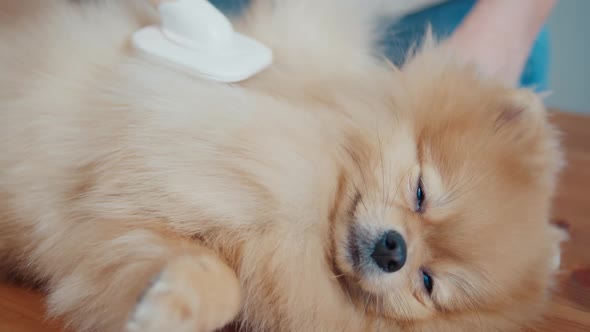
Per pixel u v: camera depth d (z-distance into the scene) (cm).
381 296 51
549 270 54
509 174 52
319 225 49
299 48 51
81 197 47
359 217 50
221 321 43
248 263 47
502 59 63
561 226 68
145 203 46
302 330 49
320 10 53
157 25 49
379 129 50
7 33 51
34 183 48
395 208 50
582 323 54
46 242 47
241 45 48
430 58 53
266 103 48
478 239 50
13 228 49
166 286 40
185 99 47
